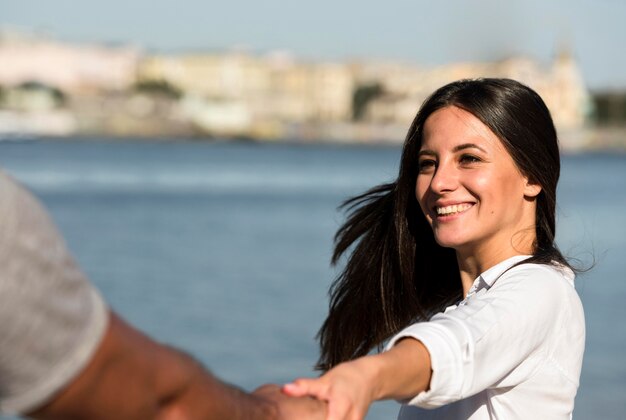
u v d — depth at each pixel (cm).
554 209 290
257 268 2886
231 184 9300
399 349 204
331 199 6944
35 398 147
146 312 1997
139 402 155
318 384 186
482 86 282
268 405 176
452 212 284
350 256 324
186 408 161
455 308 277
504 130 278
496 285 268
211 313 1977
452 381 208
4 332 145
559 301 259
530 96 284
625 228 4159
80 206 6034
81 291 152
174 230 4441
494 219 282
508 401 258
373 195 323
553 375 256
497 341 232
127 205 6191
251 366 1453
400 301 319
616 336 1664
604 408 1178
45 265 148
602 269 2533
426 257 316
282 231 4425
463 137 279
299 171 12825
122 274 2708
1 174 150
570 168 15125
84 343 150
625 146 19338
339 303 325
